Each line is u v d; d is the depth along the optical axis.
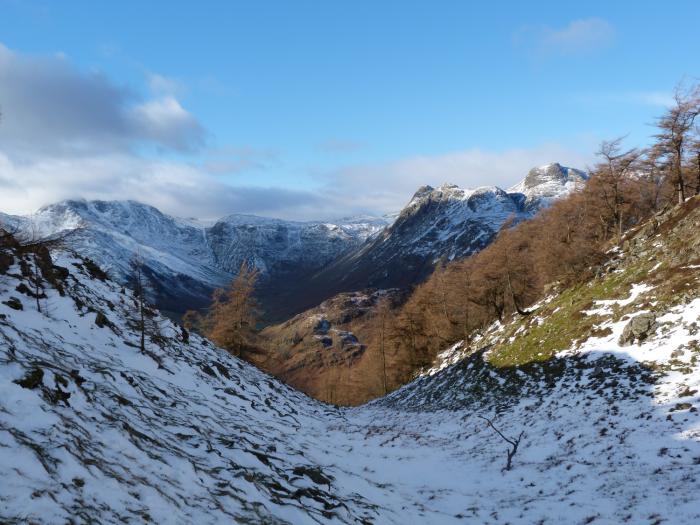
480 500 16.03
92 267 36.31
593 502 13.81
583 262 40.66
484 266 51.50
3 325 15.30
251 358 48.88
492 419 26.86
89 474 8.25
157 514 8.02
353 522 11.86
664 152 42.66
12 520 6.09
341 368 109.44
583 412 21.89
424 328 62.91
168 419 14.67
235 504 9.95
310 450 20.75
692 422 16.92
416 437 27.38
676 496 12.71
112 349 21.80
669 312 25.42
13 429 8.48
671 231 33.59
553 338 32.56
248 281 45.81
